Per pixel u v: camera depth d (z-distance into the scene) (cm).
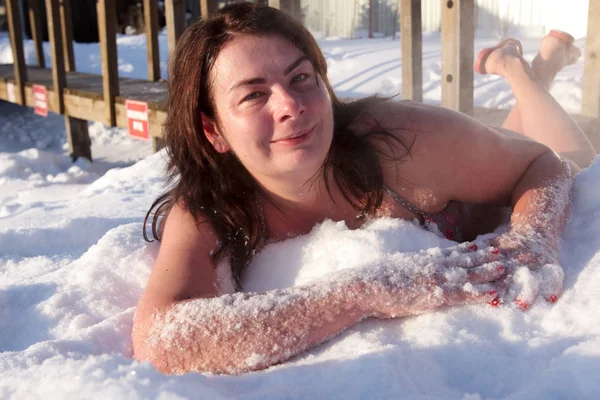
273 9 154
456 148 171
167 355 138
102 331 163
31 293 204
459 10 342
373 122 169
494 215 195
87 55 1059
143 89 658
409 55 380
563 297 142
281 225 176
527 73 253
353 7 1260
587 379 108
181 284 154
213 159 167
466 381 122
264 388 124
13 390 127
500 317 138
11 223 307
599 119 359
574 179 188
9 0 800
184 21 554
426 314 142
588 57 362
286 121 145
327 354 136
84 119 727
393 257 149
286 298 139
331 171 165
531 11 965
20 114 984
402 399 113
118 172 415
